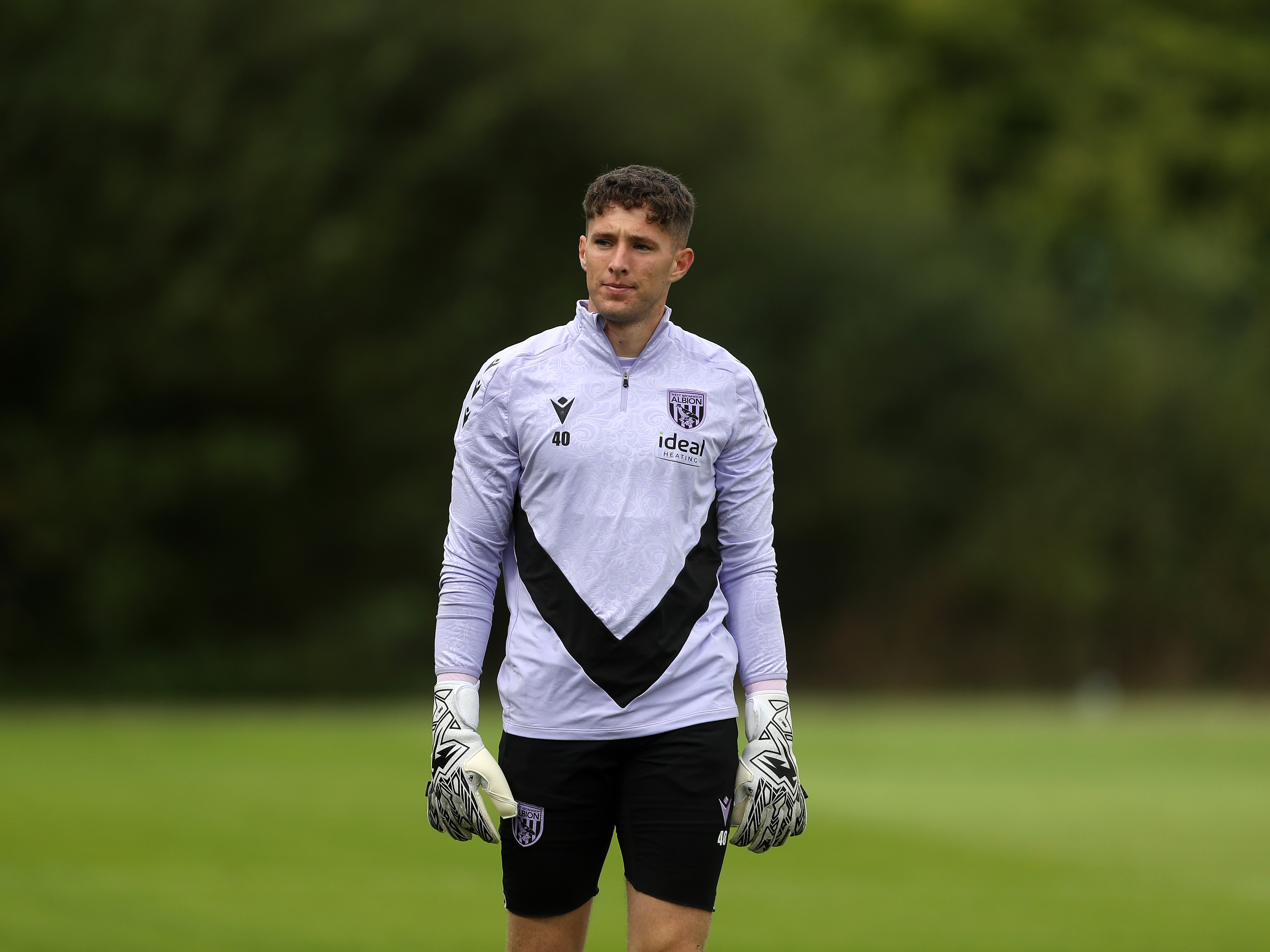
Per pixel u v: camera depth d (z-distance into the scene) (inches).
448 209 3644.2
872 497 3949.3
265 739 2058.3
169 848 1128.8
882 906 970.1
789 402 3932.1
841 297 3949.3
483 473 497.7
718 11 3747.5
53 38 3513.8
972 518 4055.1
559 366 495.2
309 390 3624.5
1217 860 1190.3
